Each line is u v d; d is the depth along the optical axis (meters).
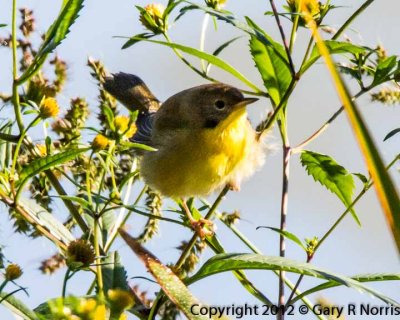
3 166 8.10
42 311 6.68
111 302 5.60
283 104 8.10
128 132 7.68
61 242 7.57
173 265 7.93
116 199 7.96
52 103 7.65
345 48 8.00
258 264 6.79
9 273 6.32
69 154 7.31
